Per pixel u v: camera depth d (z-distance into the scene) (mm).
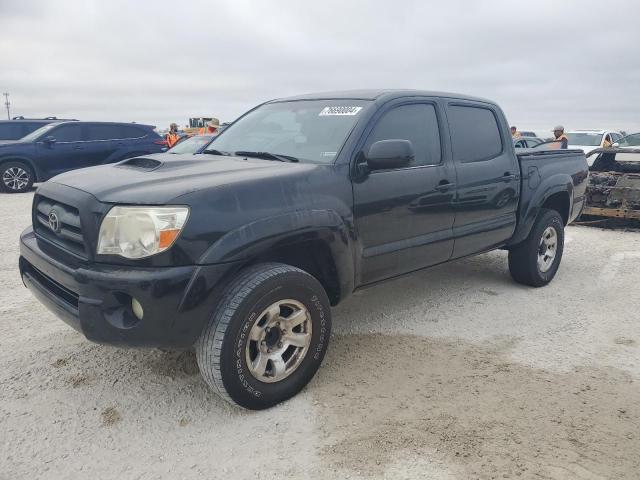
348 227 3305
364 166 3469
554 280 5621
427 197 3895
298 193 3078
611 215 8359
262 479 2453
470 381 3340
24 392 3193
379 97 3822
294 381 3098
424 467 2506
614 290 5277
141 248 2633
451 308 4703
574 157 5797
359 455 2602
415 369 3506
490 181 4484
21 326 4184
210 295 2707
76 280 2732
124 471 2512
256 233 2824
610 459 2568
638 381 3357
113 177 3090
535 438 2727
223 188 2824
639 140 14484
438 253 4117
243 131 4215
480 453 2605
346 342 3951
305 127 3801
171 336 2680
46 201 3283
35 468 2523
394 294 5105
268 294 2857
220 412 2998
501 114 4852
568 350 3826
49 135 13094
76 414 2973
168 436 2781
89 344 3859
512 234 4902
